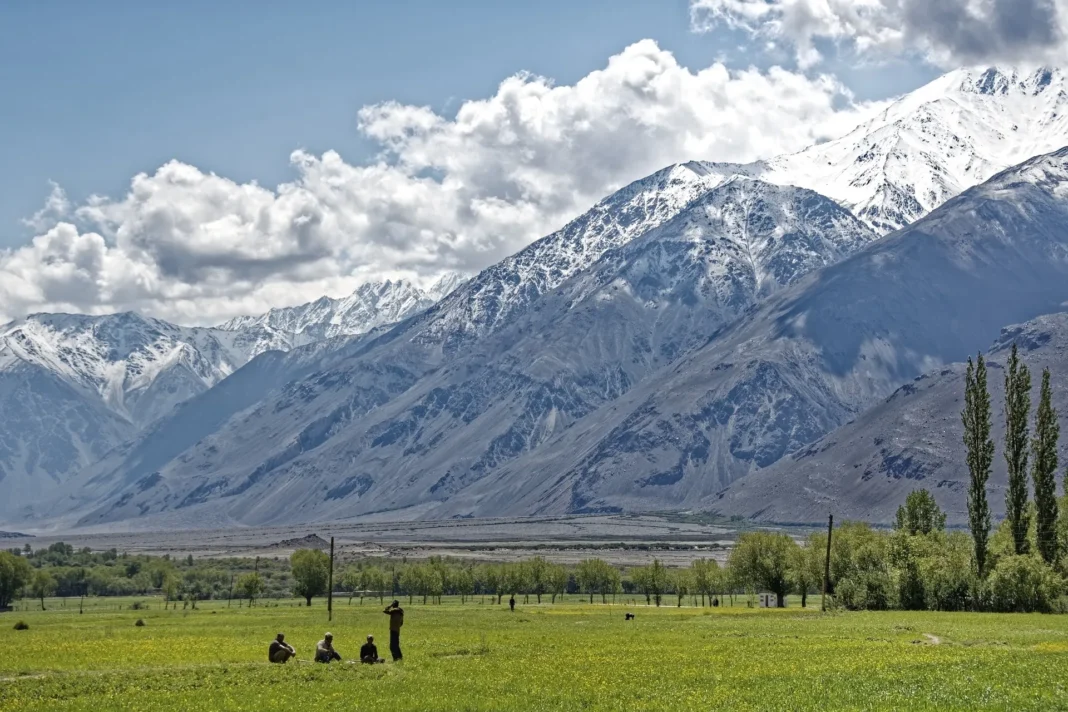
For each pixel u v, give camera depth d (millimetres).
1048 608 181500
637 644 126375
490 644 129000
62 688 92250
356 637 146625
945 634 128500
